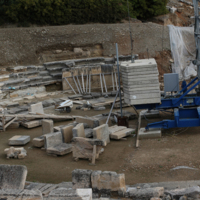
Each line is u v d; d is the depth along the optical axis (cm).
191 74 2817
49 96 2272
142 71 1292
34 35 2659
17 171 761
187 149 1143
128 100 1333
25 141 1355
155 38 2920
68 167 1092
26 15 2889
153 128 1371
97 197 756
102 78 2458
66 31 2748
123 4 3406
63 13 2984
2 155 1241
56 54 2680
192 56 2978
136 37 2886
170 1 3981
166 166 1016
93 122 1430
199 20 1402
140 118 1562
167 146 1203
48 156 1215
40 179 1007
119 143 1304
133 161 1088
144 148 1210
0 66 2414
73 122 1555
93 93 2222
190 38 2994
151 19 3597
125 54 2792
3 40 2528
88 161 1134
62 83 2392
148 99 1315
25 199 596
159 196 728
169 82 1412
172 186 830
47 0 2898
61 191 600
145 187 822
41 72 2422
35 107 1714
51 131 1380
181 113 1393
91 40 2783
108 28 2875
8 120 1592
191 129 1391
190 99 1377
